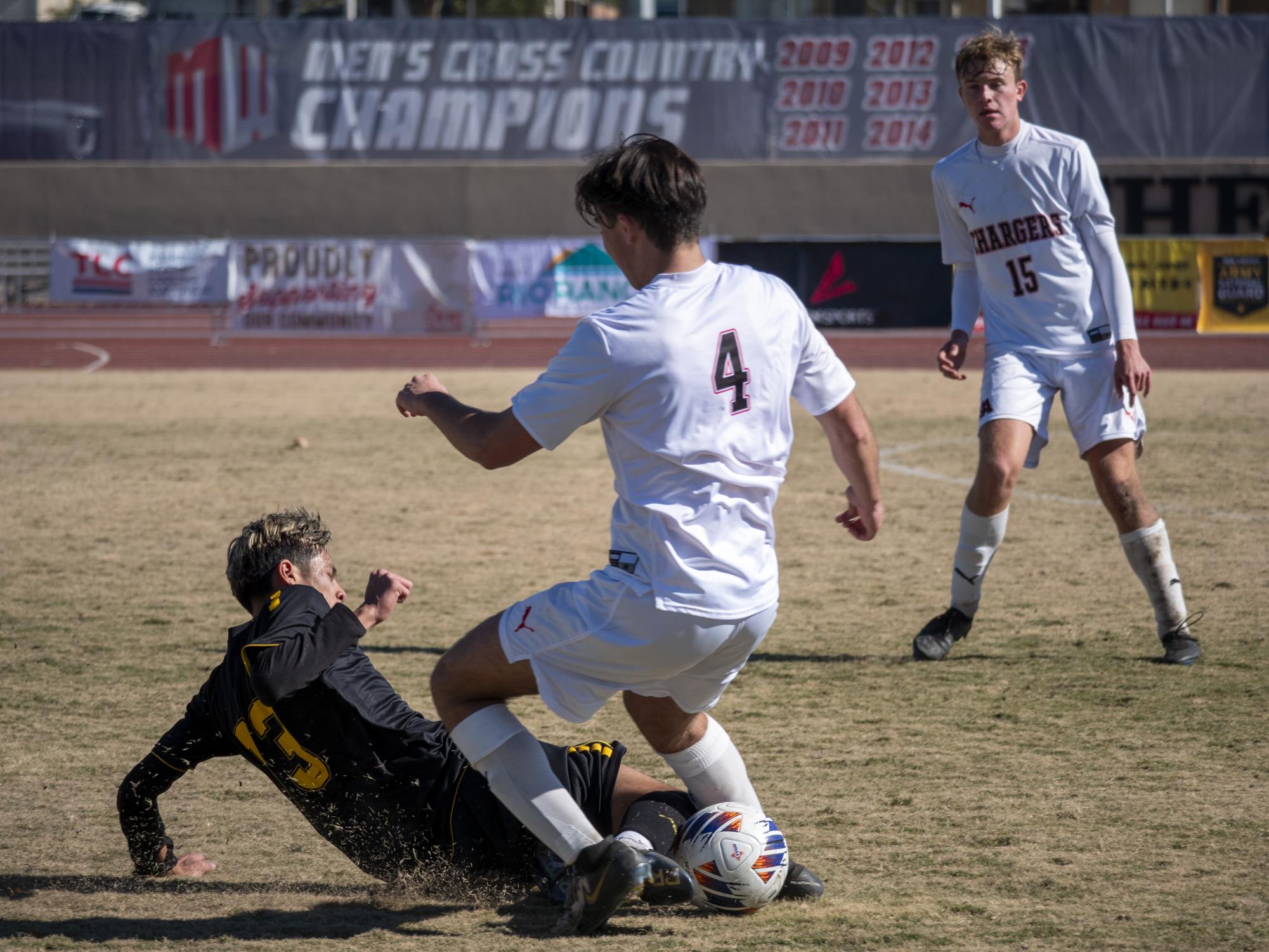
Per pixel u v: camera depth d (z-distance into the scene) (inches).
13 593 1008.2
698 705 454.9
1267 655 818.8
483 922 469.7
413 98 4503.0
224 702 489.4
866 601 987.9
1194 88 4274.1
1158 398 2269.9
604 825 504.4
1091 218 803.4
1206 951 428.1
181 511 1353.3
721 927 460.4
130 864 527.2
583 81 4456.2
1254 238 3378.4
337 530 1249.4
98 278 3457.2
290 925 464.4
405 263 3415.4
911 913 465.7
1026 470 1592.0
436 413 442.9
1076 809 569.9
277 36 4483.3
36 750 660.7
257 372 2817.4
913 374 2746.1
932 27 4355.3
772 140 4434.1
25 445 1798.7
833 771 625.3
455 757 494.6
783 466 431.5
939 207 858.1
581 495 1454.2
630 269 428.8
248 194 4562.0
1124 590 1003.3
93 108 4517.7
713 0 4648.1
